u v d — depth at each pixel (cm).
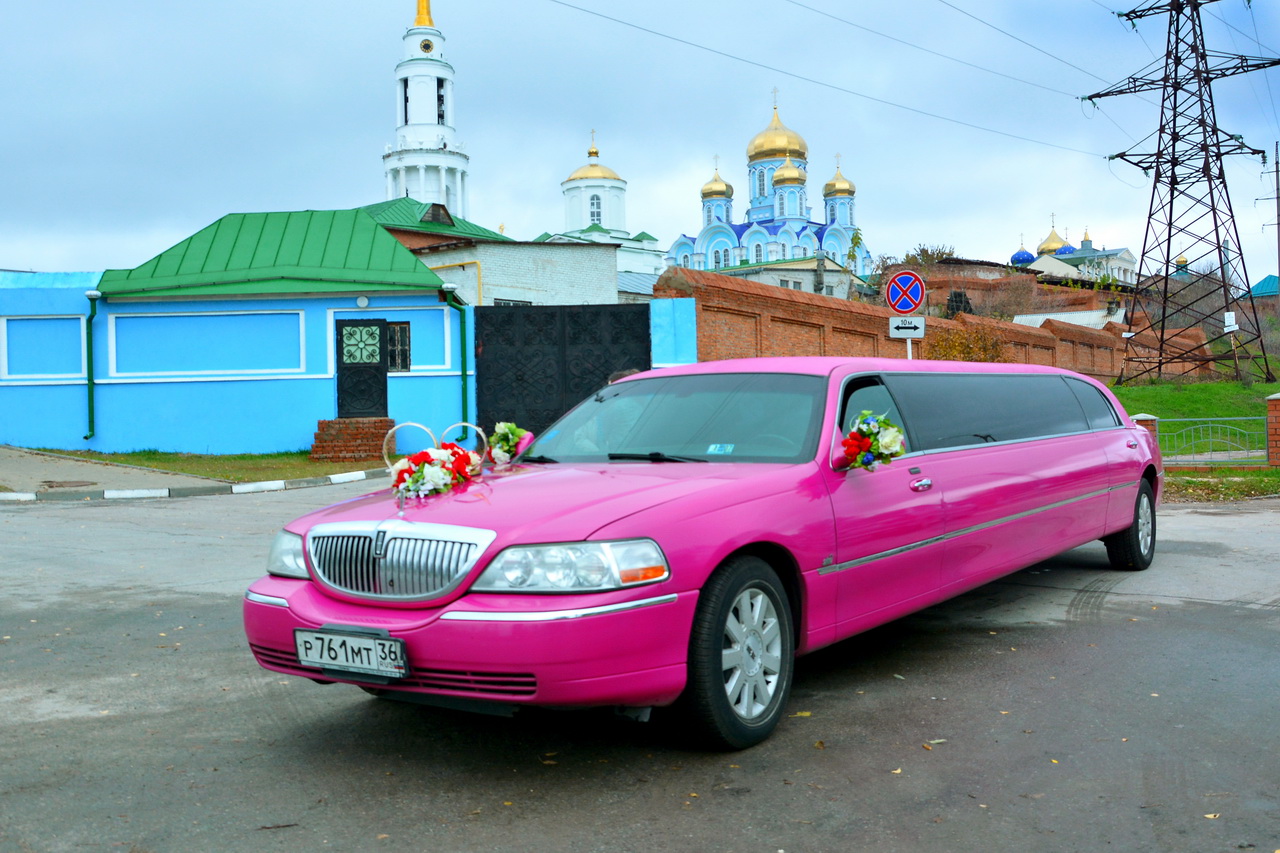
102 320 1836
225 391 1859
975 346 2688
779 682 405
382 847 307
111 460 1706
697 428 475
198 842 312
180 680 495
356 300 1877
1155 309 5669
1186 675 479
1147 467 761
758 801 338
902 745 390
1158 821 318
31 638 580
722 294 1962
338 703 458
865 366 516
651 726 418
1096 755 375
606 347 1911
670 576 355
